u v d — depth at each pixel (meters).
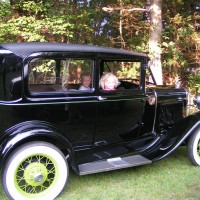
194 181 4.08
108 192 3.78
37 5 7.65
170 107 4.75
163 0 9.27
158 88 4.76
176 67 8.71
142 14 8.91
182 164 4.66
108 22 9.41
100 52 3.83
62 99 3.62
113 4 8.77
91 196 3.68
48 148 3.48
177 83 8.23
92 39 8.91
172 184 3.99
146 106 4.42
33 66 3.54
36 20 7.40
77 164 3.68
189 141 4.50
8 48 3.41
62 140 3.55
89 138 3.96
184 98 4.88
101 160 4.08
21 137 3.32
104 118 3.98
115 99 3.99
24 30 7.26
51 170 3.61
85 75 3.85
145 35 8.45
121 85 4.46
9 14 7.61
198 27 8.93
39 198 3.52
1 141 3.38
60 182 3.60
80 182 4.04
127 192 3.79
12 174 3.37
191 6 9.78
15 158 3.35
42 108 3.52
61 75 3.82
